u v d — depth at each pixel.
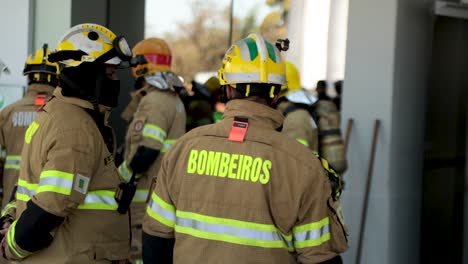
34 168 2.44
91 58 2.52
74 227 2.47
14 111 3.81
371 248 4.86
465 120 4.76
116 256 2.60
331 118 4.82
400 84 4.80
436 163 4.92
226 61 2.23
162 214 2.24
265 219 2.06
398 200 4.82
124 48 2.60
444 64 4.87
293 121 4.43
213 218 2.10
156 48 4.64
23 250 2.33
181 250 2.15
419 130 4.95
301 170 2.07
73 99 2.48
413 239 4.93
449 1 4.74
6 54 5.57
